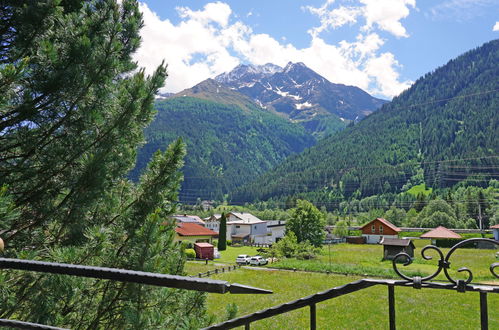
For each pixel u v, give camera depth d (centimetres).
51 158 497
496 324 1920
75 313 464
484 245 6253
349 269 3944
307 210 6200
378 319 2094
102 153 520
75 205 502
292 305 190
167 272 534
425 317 2106
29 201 498
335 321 2069
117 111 543
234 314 615
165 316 476
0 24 533
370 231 8575
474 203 11738
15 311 412
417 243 7256
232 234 9438
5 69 408
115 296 480
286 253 5403
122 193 642
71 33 506
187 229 6625
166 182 634
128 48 680
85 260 421
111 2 630
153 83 597
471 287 173
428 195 16500
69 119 505
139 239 502
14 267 193
